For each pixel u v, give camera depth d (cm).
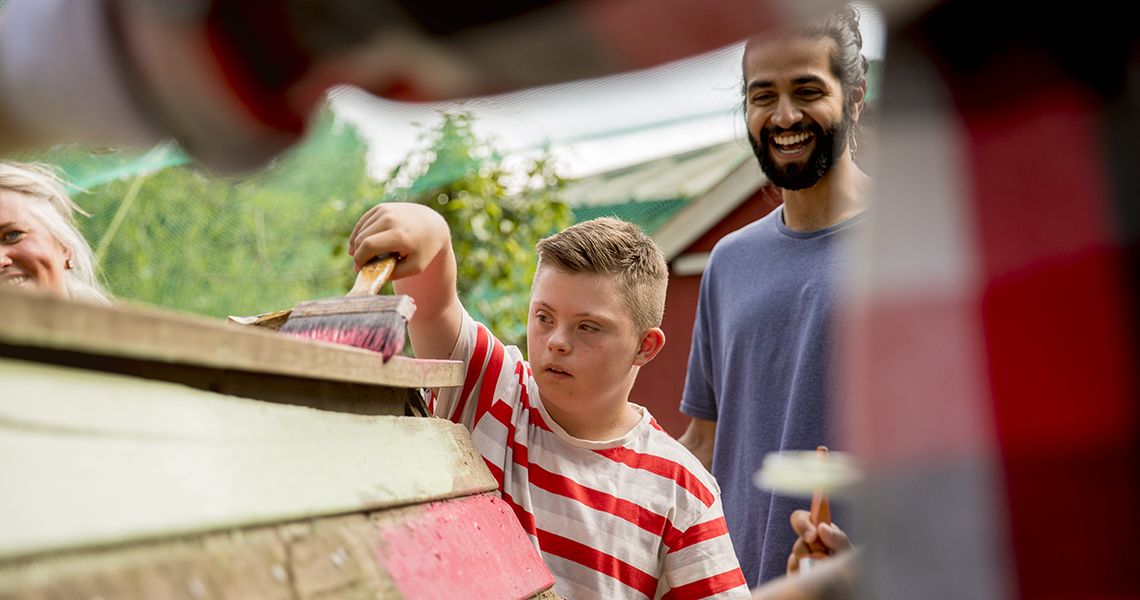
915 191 62
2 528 63
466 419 178
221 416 85
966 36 60
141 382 79
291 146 62
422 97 58
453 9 52
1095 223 57
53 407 70
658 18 51
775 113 203
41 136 67
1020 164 59
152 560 72
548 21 51
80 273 226
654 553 174
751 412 215
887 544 60
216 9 55
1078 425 56
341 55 56
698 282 610
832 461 87
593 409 176
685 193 623
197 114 60
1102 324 56
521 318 516
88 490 69
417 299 171
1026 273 58
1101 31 58
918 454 60
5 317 65
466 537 115
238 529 81
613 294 175
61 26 59
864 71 206
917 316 61
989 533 57
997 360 58
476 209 495
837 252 205
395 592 94
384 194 467
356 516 98
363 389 112
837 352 199
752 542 210
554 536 170
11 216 206
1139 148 58
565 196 656
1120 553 54
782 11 52
